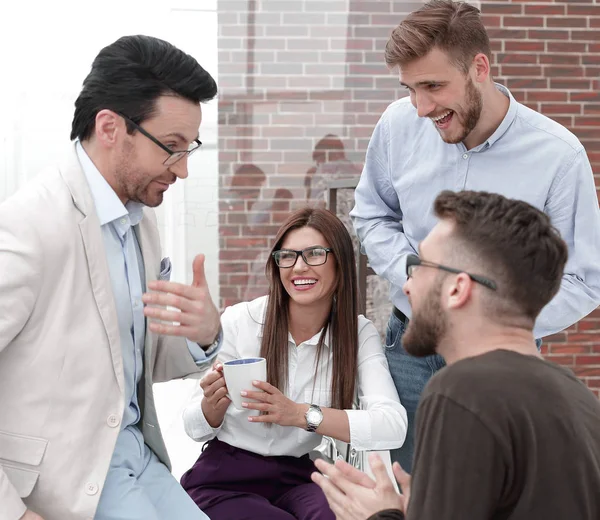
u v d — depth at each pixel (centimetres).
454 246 127
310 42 484
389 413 206
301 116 489
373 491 134
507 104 207
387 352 234
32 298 147
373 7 480
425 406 116
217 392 201
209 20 501
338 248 212
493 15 439
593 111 443
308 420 198
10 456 150
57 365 151
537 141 207
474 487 109
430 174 215
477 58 193
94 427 154
